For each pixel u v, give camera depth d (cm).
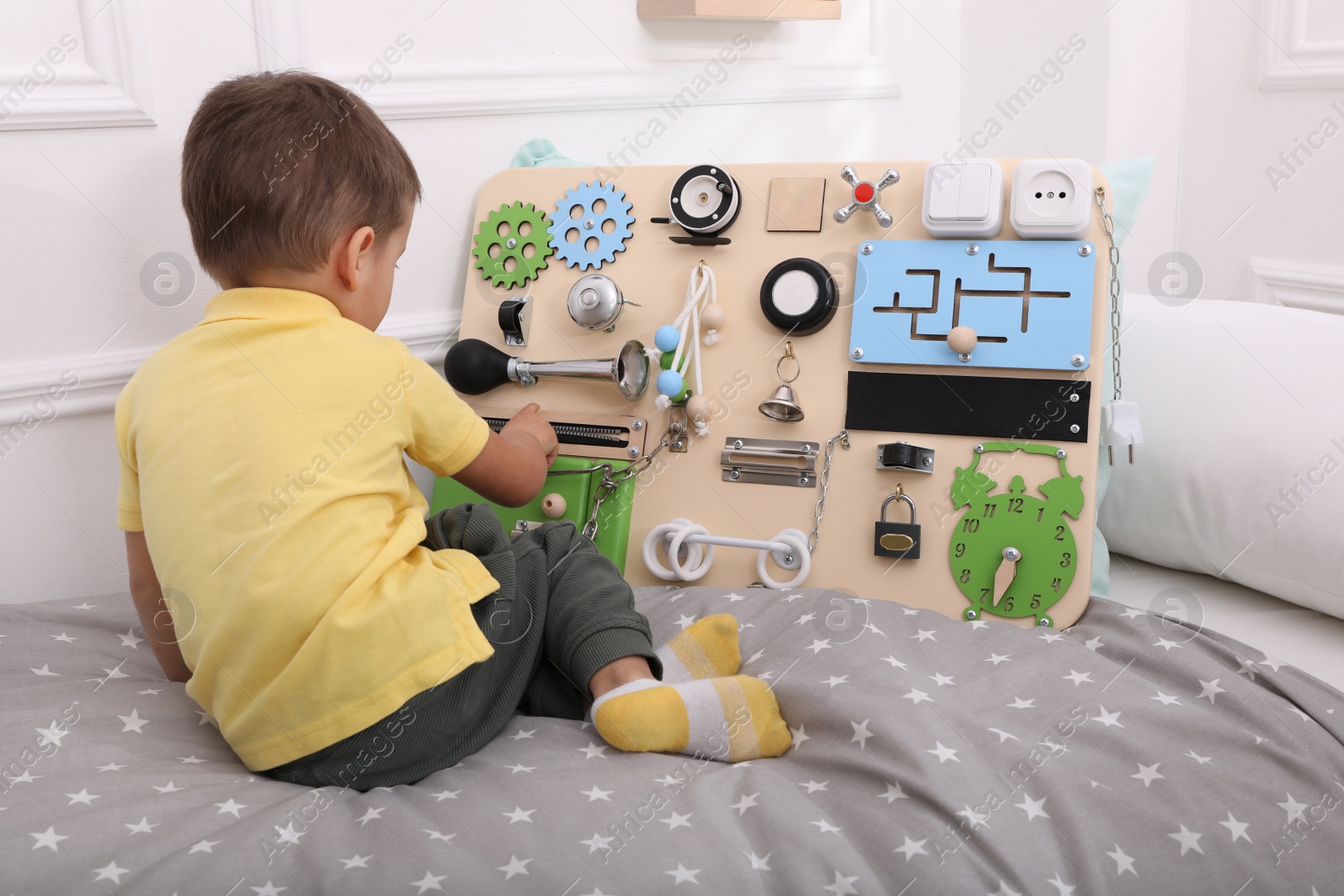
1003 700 81
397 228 90
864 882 61
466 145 129
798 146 163
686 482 114
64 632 95
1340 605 96
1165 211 186
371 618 71
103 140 104
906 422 107
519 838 64
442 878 60
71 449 108
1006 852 63
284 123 82
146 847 62
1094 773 72
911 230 109
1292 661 91
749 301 114
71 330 105
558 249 122
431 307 130
